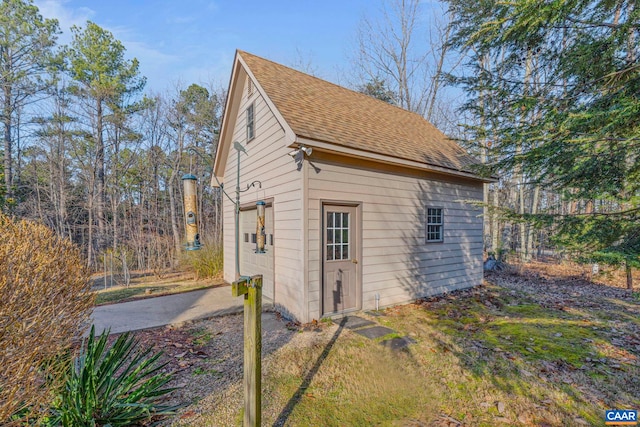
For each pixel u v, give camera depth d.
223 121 7.98
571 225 3.14
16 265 1.88
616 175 3.15
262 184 6.17
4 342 1.62
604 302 6.18
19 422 1.69
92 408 2.10
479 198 7.92
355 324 4.77
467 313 5.41
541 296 6.72
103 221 14.86
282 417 2.47
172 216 15.84
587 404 2.64
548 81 3.60
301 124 4.75
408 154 5.92
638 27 2.78
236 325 4.69
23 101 14.42
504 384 2.98
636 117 2.69
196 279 9.23
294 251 4.95
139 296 6.62
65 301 2.20
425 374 3.19
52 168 14.50
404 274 6.15
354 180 5.35
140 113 16.98
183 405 2.54
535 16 2.91
